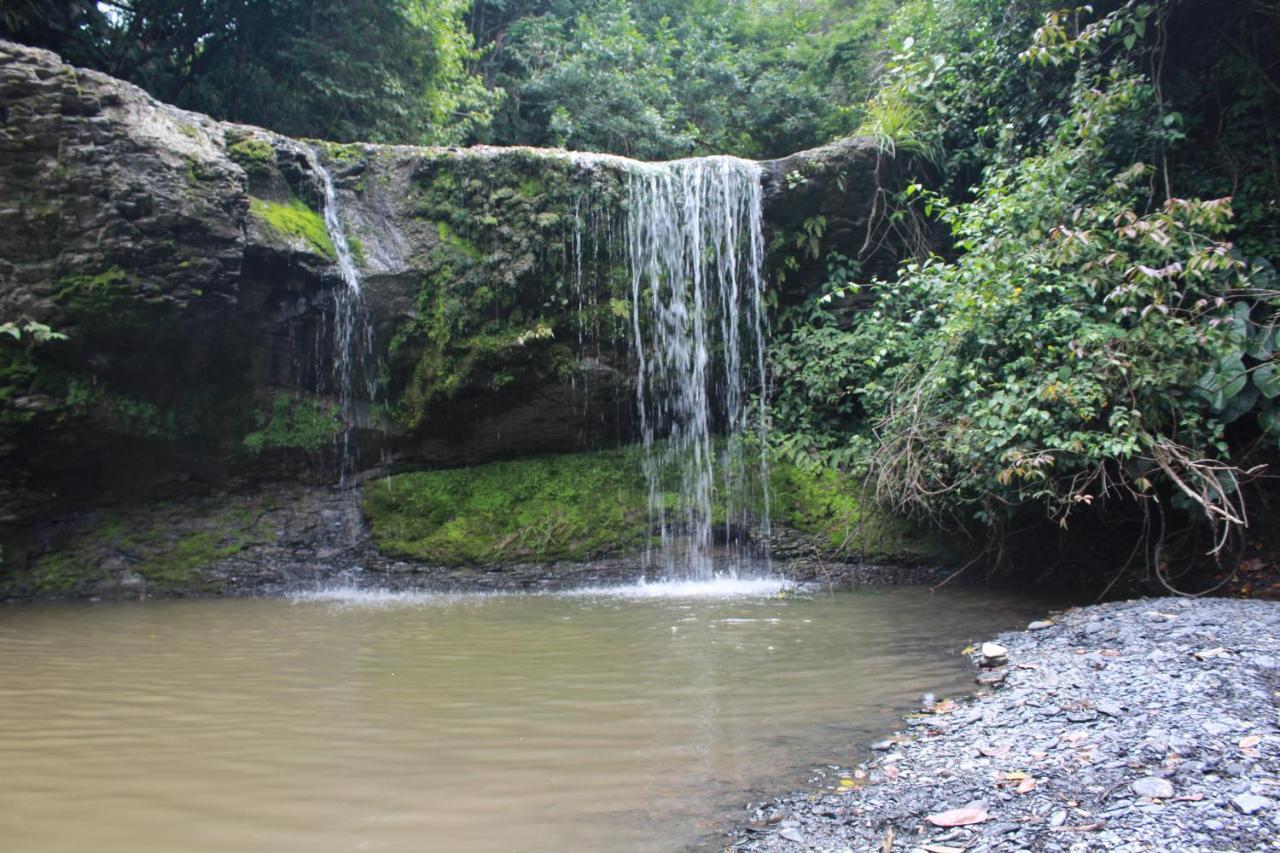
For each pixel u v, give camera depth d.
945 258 10.44
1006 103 10.05
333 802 3.02
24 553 7.98
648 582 9.02
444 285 9.16
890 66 12.98
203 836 2.74
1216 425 6.47
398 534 9.02
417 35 12.26
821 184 10.19
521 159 9.43
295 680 4.77
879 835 2.72
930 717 3.99
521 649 5.59
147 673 4.95
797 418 10.15
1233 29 8.41
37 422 7.59
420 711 4.14
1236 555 7.14
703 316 10.16
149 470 8.55
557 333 9.53
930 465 7.89
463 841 2.71
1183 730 3.39
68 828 2.80
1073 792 2.92
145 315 7.65
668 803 3.01
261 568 8.55
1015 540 8.62
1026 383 6.88
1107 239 7.39
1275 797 2.75
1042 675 4.49
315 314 8.78
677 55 18.11
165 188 7.47
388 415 9.35
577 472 9.71
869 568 8.80
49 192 7.16
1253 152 8.17
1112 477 7.54
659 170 9.96
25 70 7.02
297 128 11.97
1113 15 7.91
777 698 4.36
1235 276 7.16
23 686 4.64
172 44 11.41
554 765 3.39
